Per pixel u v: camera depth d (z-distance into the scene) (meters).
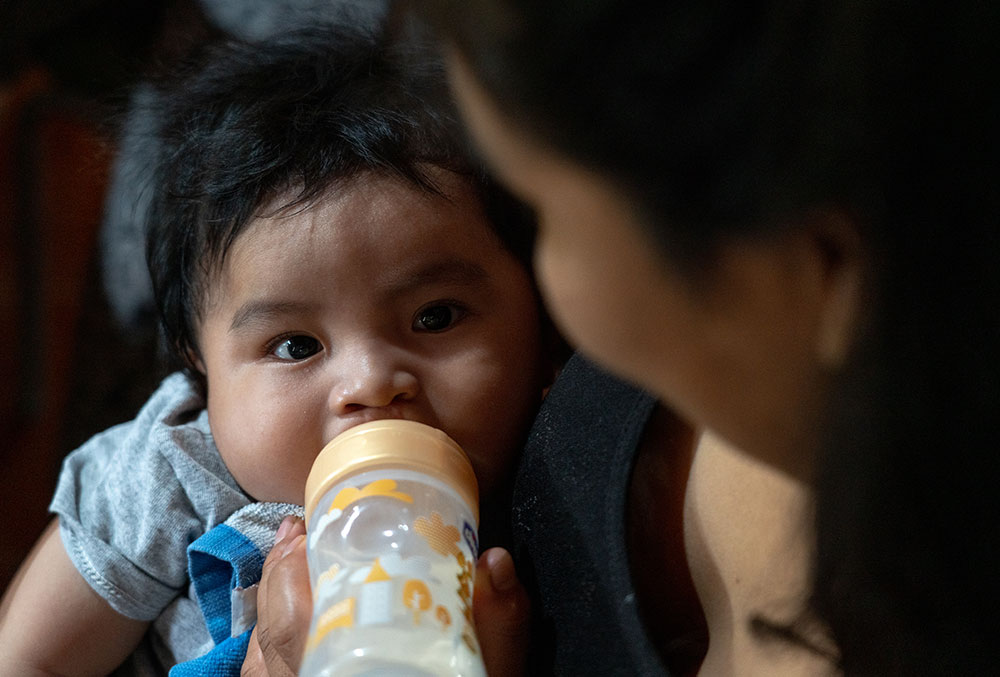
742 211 0.42
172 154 1.14
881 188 0.42
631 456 0.72
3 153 2.11
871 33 0.40
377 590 0.65
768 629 0.64
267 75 1.15
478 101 0.47
